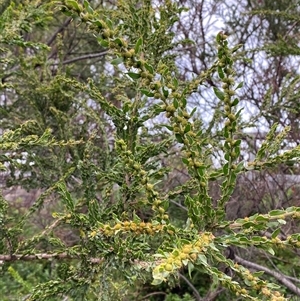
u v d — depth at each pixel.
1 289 3.99
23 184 2.53
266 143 1.31
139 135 2.04
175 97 1.03
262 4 4.48
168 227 1.07
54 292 1.47
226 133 1.10
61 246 1.69
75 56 5.23
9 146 1.60
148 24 1.97
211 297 3.55
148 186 1.17
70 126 2.52
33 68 2.93
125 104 1.69
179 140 1.09
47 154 2.72
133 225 1.09
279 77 4.05
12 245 1.70
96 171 1.72
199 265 0.94
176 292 5.53
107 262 1.36
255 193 3.72
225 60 1.01
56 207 4.19
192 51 4.36
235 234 1.06
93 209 1.48
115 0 3.39
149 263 1.20
